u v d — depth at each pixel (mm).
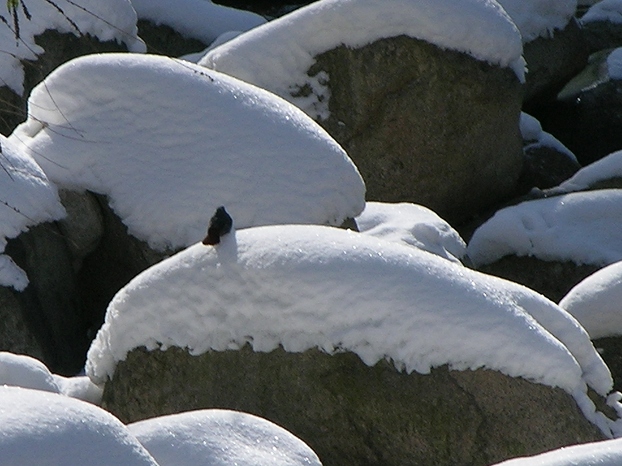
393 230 29156
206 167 24359
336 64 35312
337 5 35000
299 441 13703
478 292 16938
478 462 16312
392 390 16453
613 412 17750
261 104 25250
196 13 51688
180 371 17516
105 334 18438
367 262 16859
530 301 17953
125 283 24484
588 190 40656
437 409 16391
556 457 12023
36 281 23125
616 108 51438
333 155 24922
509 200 39844
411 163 36219
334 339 16641
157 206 24156
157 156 24656
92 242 24469
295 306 16750
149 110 25000
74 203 24281
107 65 25328
